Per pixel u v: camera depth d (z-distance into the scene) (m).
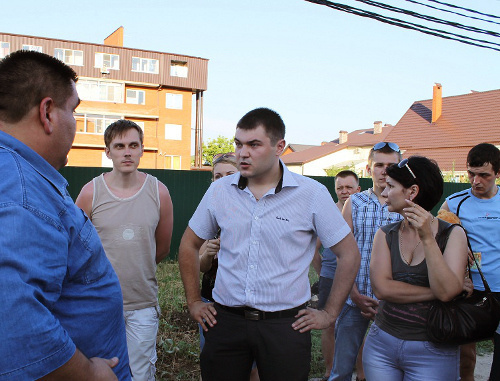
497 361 2.64
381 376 2.57
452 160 34.00
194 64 46.06
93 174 10.77
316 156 60.50
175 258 10.70
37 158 1.44
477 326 2.42
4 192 1.26
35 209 1.30
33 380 1.22
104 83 43.56
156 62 44.91
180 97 46.16
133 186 3.26
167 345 4.75
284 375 2.40
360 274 3.63
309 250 2.56
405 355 2.47
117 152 3.14
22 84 1.42
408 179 2.54
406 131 39.19
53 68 1.49
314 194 2.49
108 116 43.62
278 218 2.44
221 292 2.53
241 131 2.41
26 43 41.06
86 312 1.54
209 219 2.65
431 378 2.41
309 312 2.45
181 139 46.12
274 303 2.40
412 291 2.45
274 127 2.40
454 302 2.49
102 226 3.13
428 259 2.36
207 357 2.57
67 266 1.46
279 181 2.47
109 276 1.67
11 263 1.19
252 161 2.39
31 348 1.21
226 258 2.55
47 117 1.47
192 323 5.44
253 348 2.45
